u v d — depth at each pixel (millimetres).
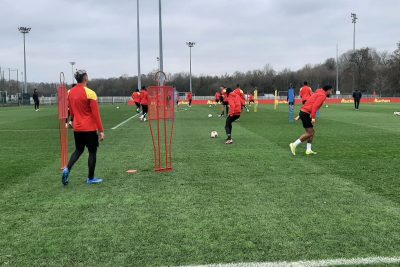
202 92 93500
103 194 6793
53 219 5523
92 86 89688
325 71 97438
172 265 4070
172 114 8844
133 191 6957
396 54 81125
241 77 96562
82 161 9961
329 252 4320
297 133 15773
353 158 9891
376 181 7434
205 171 8539
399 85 80250
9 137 15445
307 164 9180
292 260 4137
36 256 4340
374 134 15250
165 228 5113
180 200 6344
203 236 4824
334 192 6691
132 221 5395
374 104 49219
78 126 7387
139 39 41594
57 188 7254
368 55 87000
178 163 9508
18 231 5090
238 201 6242
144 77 89688
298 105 46719
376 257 4180
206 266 4027
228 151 11250
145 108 23641
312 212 5656
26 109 42750
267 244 4559
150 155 10773
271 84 94000
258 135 15180
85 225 5270
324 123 20391
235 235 4840
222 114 28094
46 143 13594
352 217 5426
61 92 8875
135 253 4375
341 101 58438
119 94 88938
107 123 21953
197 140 13883
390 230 4938
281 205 6004
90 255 4344
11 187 7340
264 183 7387
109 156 10664
